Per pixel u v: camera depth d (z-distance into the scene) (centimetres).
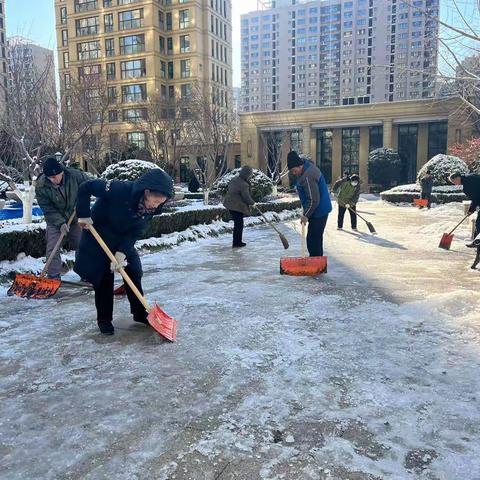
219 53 5469
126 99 4938
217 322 419
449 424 247
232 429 244
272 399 275
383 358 334
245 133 4078
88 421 254
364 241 941
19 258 627
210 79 5200
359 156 3972
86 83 1747
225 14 5581
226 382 298
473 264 651
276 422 250
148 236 859
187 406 269
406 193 2205
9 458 222
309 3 10775
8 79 1216
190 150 2362
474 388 288
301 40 11038
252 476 206
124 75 4941
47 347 365
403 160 3803
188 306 472
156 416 258
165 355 345
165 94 4712
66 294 537
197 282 586
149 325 414
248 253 819
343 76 10562
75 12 4938
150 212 369
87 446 231
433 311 438
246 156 4091
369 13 9900
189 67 5038
